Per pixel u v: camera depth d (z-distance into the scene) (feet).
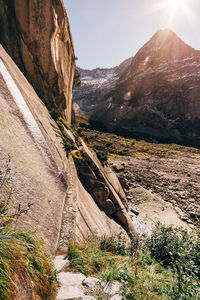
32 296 7.39
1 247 7.12
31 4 45.80
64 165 29.35
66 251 15.44
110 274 12.13
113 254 18.35
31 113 25.89
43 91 49.83
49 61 50.21
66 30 62.13
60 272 11.99
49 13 49.42
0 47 31.04
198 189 80.18
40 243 11.62
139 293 10.43
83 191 31.27
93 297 9.71
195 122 427.74
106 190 35.45
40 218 15.17
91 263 14.03
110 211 35.42
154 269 16.17
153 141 354.95
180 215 56.49
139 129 479.82
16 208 11.61
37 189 17.42
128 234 33.42
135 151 197.98
